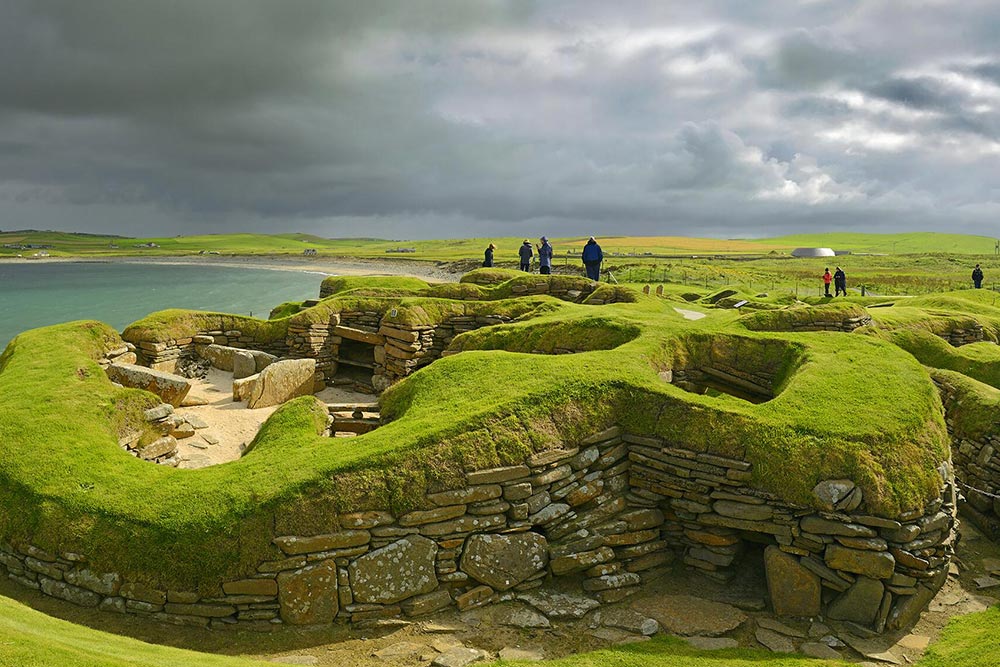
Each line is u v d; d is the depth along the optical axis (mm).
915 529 9086
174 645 7887
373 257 181750
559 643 8367
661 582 10164
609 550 10008
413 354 21094
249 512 8445
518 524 9516
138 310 64312
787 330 18609
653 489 10609
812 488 9359
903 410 10594
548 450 10023
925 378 12125
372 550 8727
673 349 14680
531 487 9680
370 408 13539
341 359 23000
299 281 113500
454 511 9148
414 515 8906
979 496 12453
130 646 7090
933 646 8492
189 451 13820
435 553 8992
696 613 9242
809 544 9297
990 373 18203
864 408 10609
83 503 8844
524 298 23531
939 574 9453
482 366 12719
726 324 18594
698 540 10281
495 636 8484
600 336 16672
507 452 9727
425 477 9156
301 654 7957
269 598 8336
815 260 122438
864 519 9102
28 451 10008
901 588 8992
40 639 6066
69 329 17828
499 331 18734
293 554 8391
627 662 7848
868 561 8953
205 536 8320
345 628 8484
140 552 8336
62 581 8602
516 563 9422
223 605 8305
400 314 21422
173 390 16406
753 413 10461
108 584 8383
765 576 9891
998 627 8695
